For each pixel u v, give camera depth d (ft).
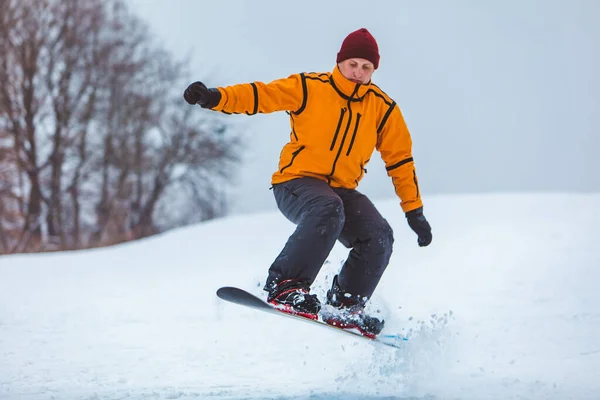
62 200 167.22
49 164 164.55
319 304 21.03
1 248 157.58
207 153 174.91
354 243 22.91
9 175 161.68
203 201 177.17
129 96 170.19
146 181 174.09
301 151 22.41
